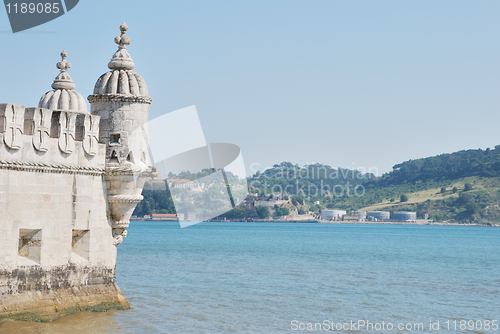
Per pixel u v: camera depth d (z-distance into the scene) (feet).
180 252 283.79
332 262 240.12
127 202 90.99
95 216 89.10
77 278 86.53
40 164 80.02
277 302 124.57
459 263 249.34
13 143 76.23
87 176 87.71
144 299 118.21
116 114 91.20
